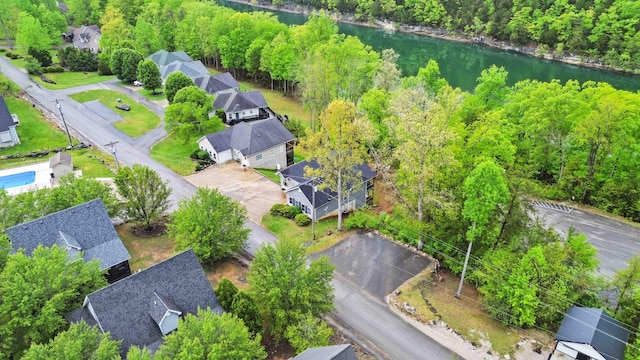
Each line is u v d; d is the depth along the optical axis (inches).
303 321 1153.4
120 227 1764.3
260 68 3380.9
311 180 1920.5
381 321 1349.7
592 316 1229.1
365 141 2026.3
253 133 2352.4
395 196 2064.5
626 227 1903.3
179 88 2847.0
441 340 1288.1
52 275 1104.2
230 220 1555.1
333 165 1712.6
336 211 1953.7
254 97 2982.3
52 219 1390.3
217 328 989.8
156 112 2891.2
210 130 2481.5
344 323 1339.8
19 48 3919.8
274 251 1270.9
